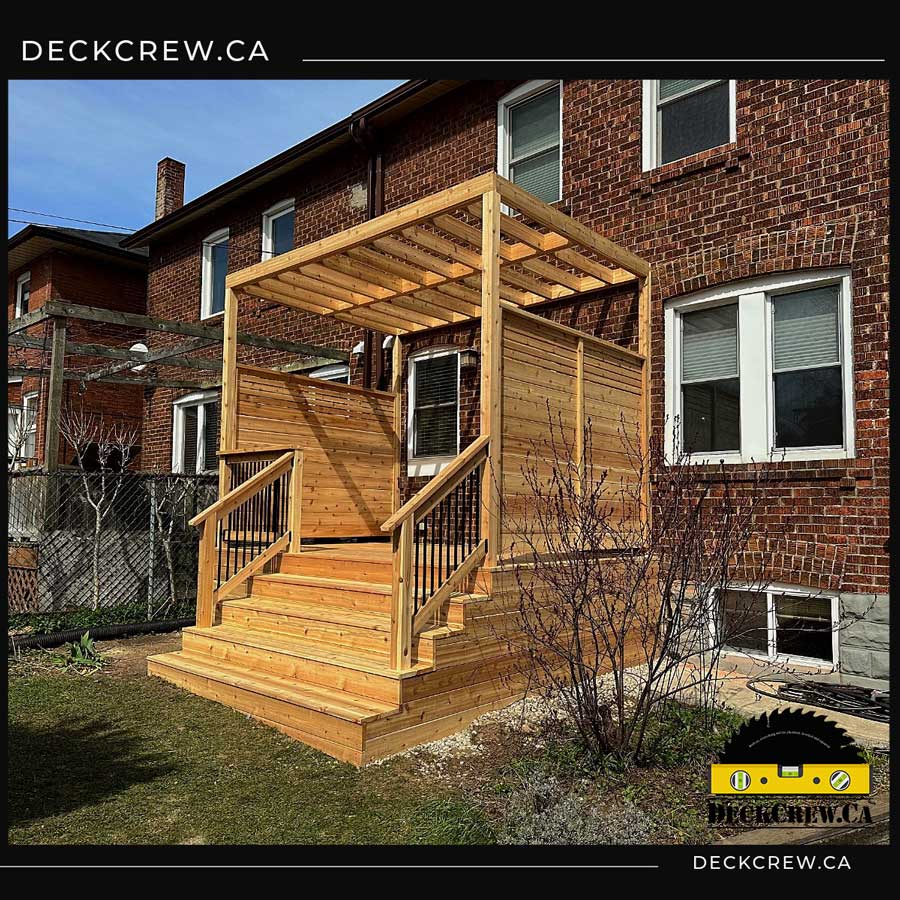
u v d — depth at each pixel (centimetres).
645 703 457
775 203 621
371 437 838
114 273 1506
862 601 553
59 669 604
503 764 405
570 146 774
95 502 862
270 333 1109
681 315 691
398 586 446
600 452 627
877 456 554
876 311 562
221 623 613
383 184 952
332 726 423
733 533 525
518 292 786
